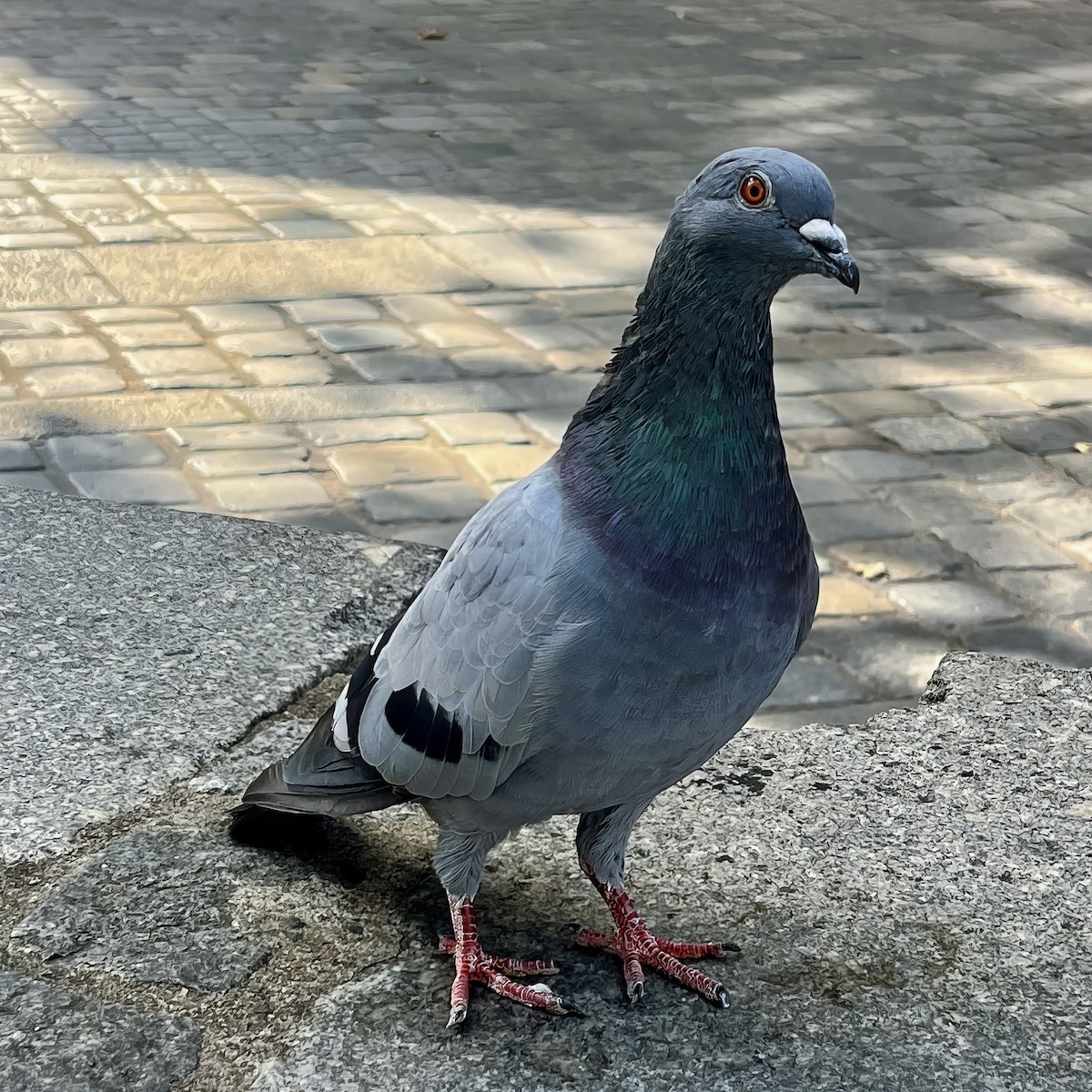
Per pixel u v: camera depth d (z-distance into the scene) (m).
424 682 0.70
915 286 1.85
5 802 0.83
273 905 0.78
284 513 1.25
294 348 1.59
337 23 3.43
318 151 2.32
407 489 1.30
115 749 0.86
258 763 0.86
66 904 0.77
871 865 0.81
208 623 0.97
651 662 0.67
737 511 0.67
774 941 0.77
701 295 0.66
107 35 3.19
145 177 2.15
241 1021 0.72
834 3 3.91
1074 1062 0.71
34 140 2.32
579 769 0.69
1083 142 2.54
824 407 1.50
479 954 0.74
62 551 1.02
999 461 1.39
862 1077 0.70
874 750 0.89
